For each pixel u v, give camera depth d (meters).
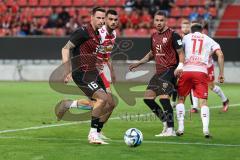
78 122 32.59
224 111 39.12
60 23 75.44
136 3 76.56
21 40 70.56
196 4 78.25
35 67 71.62
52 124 31.95
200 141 25.98
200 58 27.36
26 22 75.19
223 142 25.73
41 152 22.78
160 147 24.11
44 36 70.25
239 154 22.53
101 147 24.00
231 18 77.00
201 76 27.11
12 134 28.06
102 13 24.50
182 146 24.47
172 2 77.69
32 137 27.06
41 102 44.97
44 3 83.50
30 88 59.25
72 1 83.00
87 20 77.88
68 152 22.75
